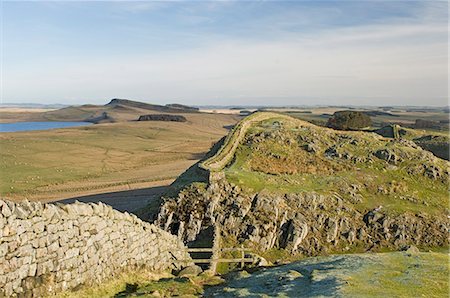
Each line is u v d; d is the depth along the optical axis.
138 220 20.14
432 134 70.69
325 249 36.47
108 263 17.25
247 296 16.88
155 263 21.53
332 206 40.34
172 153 117.00
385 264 19.89
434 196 43.75
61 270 14.23
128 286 17.91
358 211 40.66
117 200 59.97
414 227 38.84
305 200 40.28
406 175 47.12
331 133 57.44
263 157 50.06
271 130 56.34
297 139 54.81
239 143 53.75
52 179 76.31
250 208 39.03
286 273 19.95
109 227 17.50
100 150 117.44
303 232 37.31
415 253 22.20
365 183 44.75
